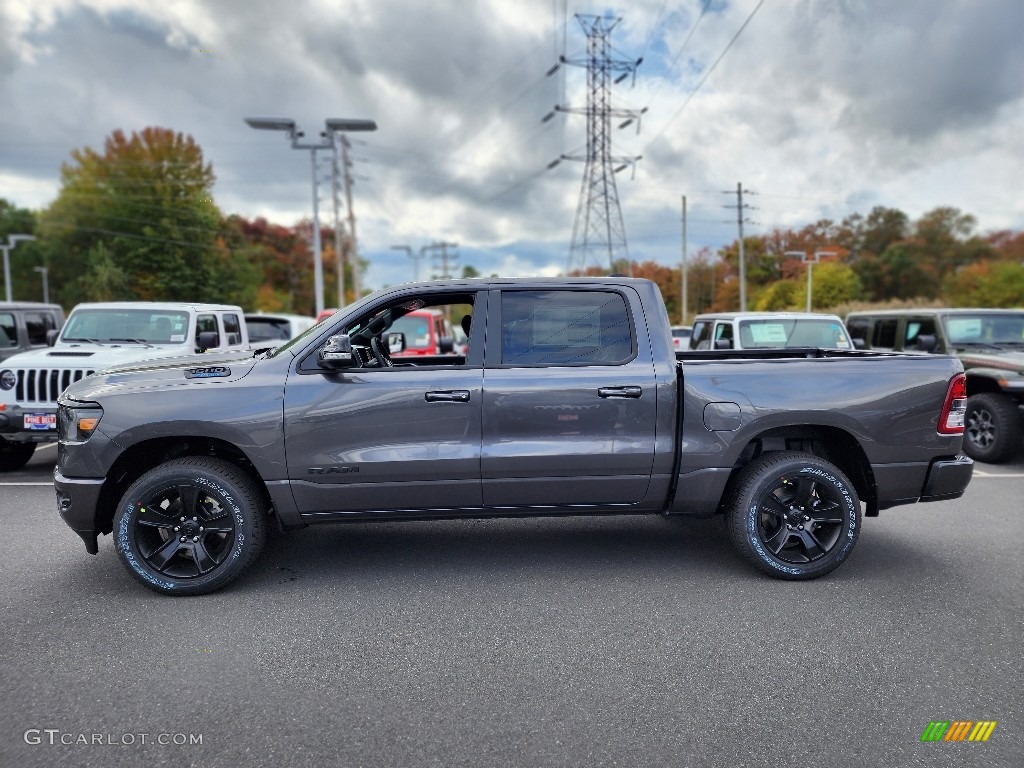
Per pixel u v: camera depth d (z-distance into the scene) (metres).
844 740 2.57
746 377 4.15
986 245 76.00
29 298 66.69
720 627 3.57
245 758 2.47
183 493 3.95
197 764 2.43
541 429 4.09
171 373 4.09
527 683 3.01
